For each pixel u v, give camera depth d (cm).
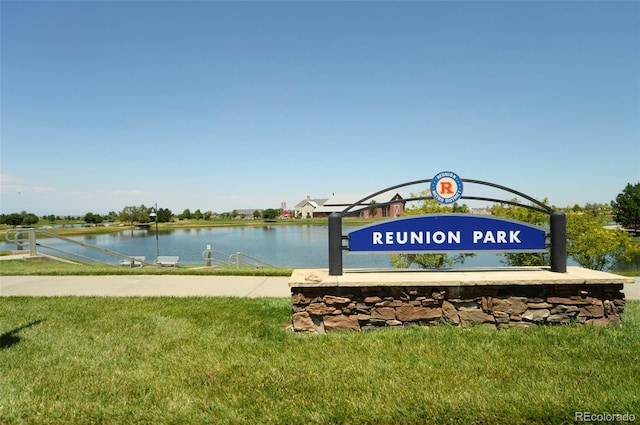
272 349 431
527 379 348
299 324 485
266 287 816
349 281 478
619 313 488
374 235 535
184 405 313
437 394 322
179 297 689
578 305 483
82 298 681
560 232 527
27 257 1298
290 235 5353
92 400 322
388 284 476
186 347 441
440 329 470
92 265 1352
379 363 388
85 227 7638
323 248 3256
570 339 437
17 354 419
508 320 482
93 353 423
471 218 539
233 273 999
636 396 312
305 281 480
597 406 298
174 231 6812
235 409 306
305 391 334
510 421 283
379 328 486
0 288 802
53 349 434
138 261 1520
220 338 470
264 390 337
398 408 301
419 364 384
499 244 538
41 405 311
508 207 1298
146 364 395
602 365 374
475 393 323
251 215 14012
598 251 1155
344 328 484
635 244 1321
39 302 650
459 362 387
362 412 296
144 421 290
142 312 586
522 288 484
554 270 530
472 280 476
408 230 537
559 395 317
